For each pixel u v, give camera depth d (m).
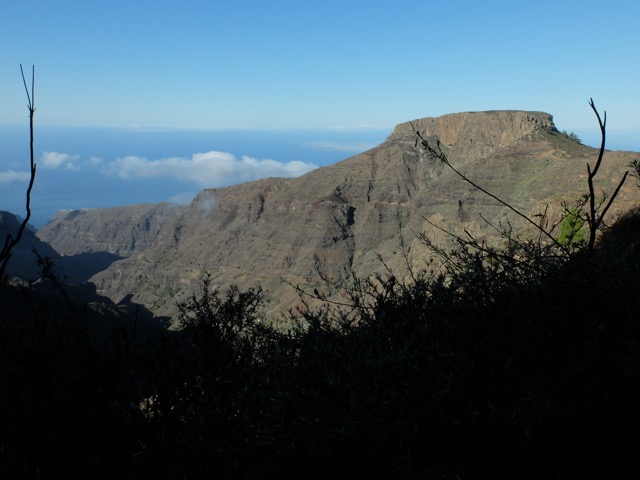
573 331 1.85
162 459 2.03
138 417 2.41
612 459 1.52
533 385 1.70
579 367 1.61
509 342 1.91
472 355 1.92
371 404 1.81
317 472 1.77
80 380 2.34
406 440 1.64
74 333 2.47
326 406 1.96
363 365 2.04
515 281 2.38
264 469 1.80
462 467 1.52
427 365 1.94
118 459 2.15
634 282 2.01
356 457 1.77
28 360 2.24
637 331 1.63
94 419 2.25
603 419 1.56
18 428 2.17
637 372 1.53
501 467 1.63
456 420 1.65
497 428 1.63
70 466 2.11
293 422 1.86
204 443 2.07
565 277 2.04
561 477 1.60
